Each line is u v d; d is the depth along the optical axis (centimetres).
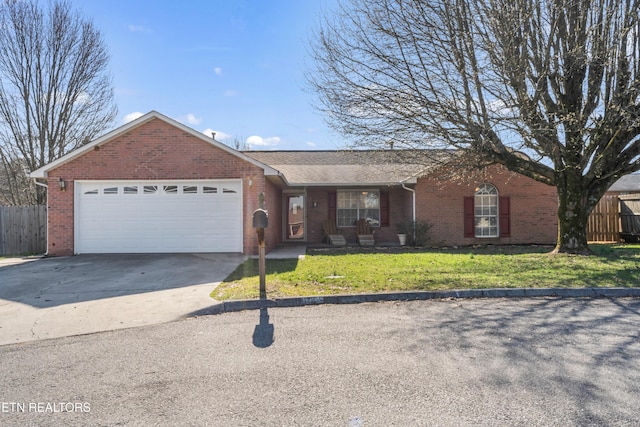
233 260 1055
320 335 461
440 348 411
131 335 481
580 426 262
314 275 800
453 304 595
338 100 1080
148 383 342
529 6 899
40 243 1384
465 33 938
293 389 324
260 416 283
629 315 524
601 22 872
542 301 606
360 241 1545
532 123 936
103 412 293
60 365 388
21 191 2034
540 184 1523
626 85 885
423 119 1022
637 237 1448
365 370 359
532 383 326
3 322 535
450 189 1509
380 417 278
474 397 304
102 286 739
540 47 944
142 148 1185
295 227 1739
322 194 1709
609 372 346
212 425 272
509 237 1518
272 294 639
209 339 457
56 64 1973
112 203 1197
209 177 1187
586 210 1062
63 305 613
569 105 993
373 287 680
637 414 276
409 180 1459
